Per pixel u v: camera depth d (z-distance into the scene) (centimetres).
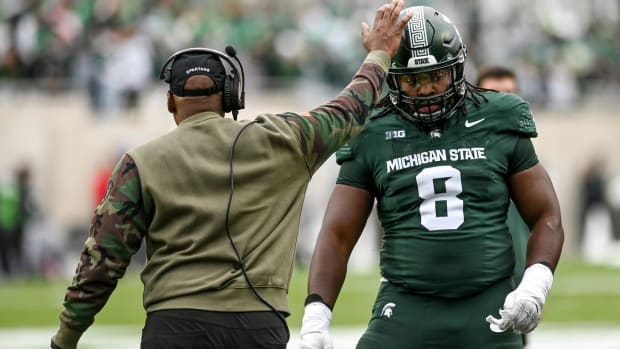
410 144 1504
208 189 1342
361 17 7106
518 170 1501
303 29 6881
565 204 6656
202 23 6775
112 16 6762
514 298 1405
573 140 6706
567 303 4300
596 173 6556
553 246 1463
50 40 6631
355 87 1421
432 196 1488
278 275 1349
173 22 6781
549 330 3600
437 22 1486
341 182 1545
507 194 1502
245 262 1332
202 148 1356
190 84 1377
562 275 5297
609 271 5466
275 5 7031
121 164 1345
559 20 7262
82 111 6506
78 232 6191
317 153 1390
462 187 1481
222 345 1309
